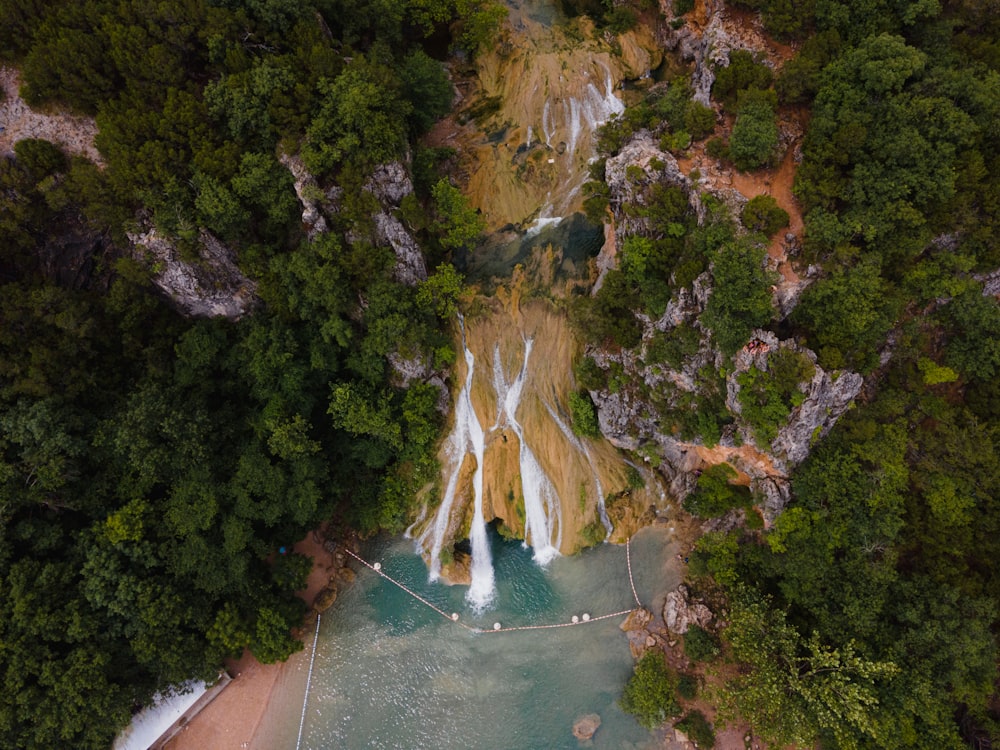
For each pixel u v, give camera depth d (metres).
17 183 29.75
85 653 30.41
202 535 33.75
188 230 31.81
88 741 30.72
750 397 30.47
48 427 30.47
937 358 33.19
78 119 30.98
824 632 33.03
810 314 30.16
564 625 38.62
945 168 28.28
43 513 32.16
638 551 40.03
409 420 38.75
